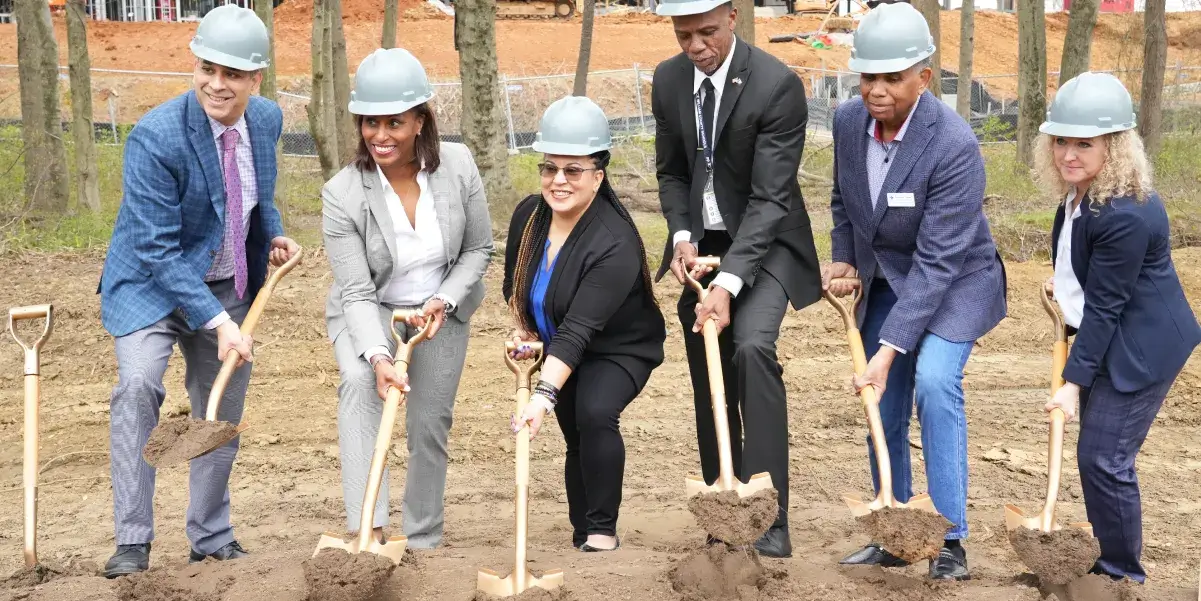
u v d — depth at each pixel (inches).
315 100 513.0
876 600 153.4
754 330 178.5
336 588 140.9
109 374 335.0
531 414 166.1
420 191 179.6
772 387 178.4
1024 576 164.2
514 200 474.3
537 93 1073.5
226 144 177.3
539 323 183.5
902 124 169.6
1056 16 1815.9
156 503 250.4
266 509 246.2
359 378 172.6
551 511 242.1
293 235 499.8
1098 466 166.6
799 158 181.5
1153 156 597.0
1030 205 558.3
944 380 167.6
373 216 176.9
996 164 671.1
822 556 195.3
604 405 181.9
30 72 506.0
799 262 185.6
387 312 182.5
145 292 176.1
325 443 289.6
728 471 156.5
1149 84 602.2
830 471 266.1
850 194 177.8
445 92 983.6
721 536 149.6
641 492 252.8
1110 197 158.7
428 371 183.8
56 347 351.3
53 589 161.2
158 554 215.3
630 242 178.7
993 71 1498.5
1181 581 195.2
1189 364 337.4
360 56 1270.9
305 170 716.0
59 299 389.1
